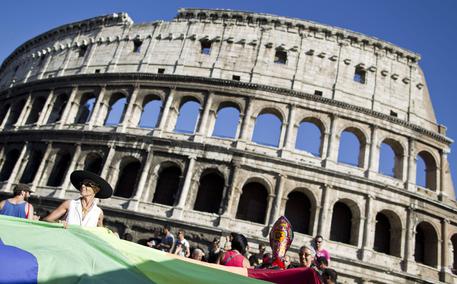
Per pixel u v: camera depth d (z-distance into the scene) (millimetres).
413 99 56812
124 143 51938
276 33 57656
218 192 49750
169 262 10742
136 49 62562
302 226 48344
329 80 54938
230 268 11773
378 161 51250
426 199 49812
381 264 45594
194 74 56156
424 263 50500
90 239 10336
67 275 7973
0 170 60062
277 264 14648
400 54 58875
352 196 47906
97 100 57469
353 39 57938
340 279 43688
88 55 64500
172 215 46156
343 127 52062
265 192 49562
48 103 62281
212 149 49156
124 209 47062
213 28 59281
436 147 54906
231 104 53719
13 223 10297
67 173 52312
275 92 52688
